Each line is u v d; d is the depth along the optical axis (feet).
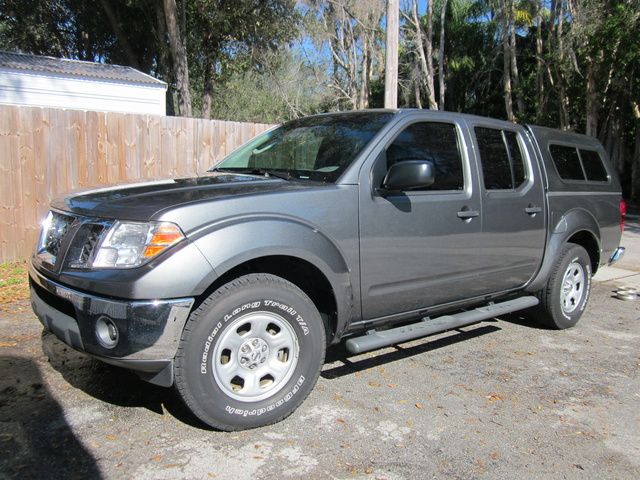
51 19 78.18
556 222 15.71
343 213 10.57
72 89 45.62
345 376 12.57
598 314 19.01
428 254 12.03
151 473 8.25
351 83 97.76
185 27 62.03
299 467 8.61
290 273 10.77
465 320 13.07
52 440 9.09
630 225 47.11
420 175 10.50
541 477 8.68
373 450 9.27
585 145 17.76
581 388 12.39
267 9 66.33
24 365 12.22
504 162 14.39
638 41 59.47
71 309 9.33
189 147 25.67
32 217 22.39
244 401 9.48
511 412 11.00
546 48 86.43
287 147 12.96
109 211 9.14
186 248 8.64
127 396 10.85
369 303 11.29
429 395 11.65
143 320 8.35
